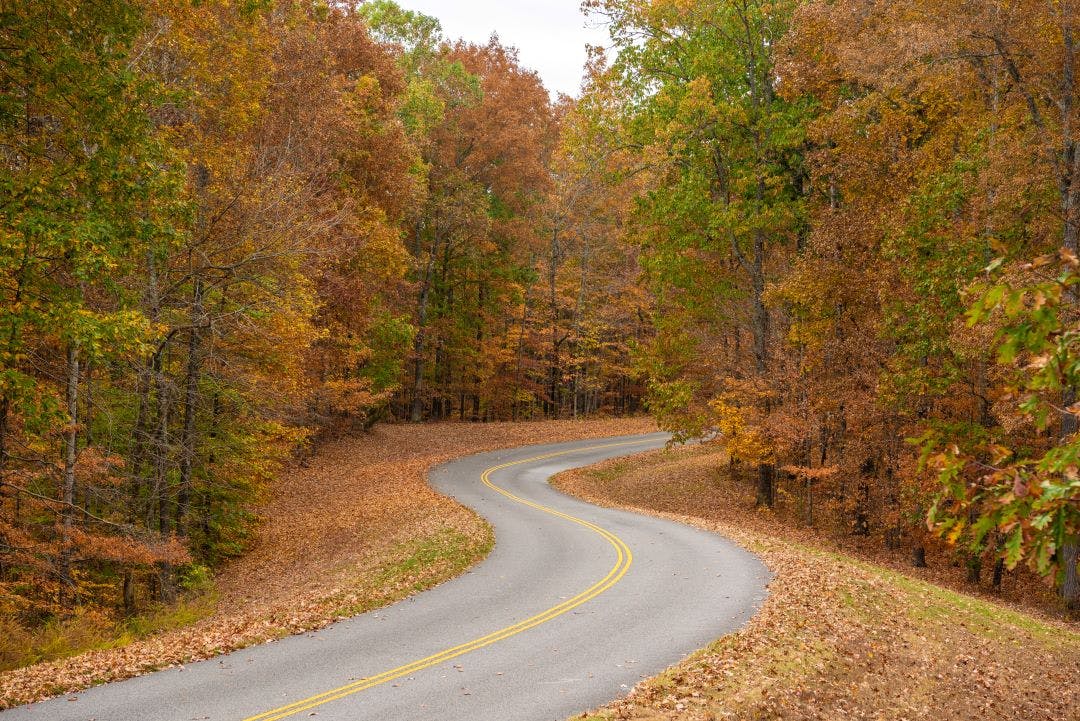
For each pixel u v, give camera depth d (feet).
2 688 32.53
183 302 58.39
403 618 44.62
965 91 63.26
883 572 62.28
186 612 53.93
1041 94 57.11
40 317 35.45
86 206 37.29
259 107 65.62
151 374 55.88
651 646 39.11
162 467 59.52
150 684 33.73
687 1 89.61
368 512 84.23
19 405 37.58
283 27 75.61
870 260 74.84
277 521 87.97
